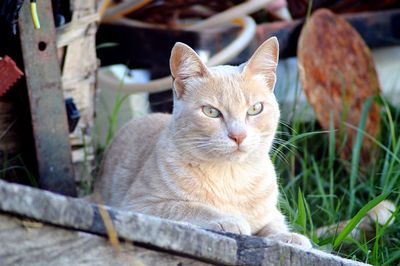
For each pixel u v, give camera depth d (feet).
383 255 13.12
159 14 20.21
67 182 14.67
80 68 15.75
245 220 12.09
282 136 17.97
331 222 14.52
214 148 12.42
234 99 12.58
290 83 21.16
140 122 15.40
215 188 12.80
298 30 20.44
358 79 19.77
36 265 8.86
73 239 8.96
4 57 13.62
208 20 19.66
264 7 20.83
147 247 9.34
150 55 20.07
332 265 10.01
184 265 9.59
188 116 12.73
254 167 12.92
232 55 18.45
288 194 15.93
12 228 8.70
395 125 18.90
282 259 9.84
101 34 20.75
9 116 14.73
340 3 21.71
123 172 14.61
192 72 12.93
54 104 14.37
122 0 21.17
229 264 9.69
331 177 15.66
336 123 19.01
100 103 20.88
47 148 14.43
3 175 14.66
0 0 13.24
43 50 14.12
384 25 21.89
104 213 8.93
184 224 9.53
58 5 14.96
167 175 12.87
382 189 14.94
